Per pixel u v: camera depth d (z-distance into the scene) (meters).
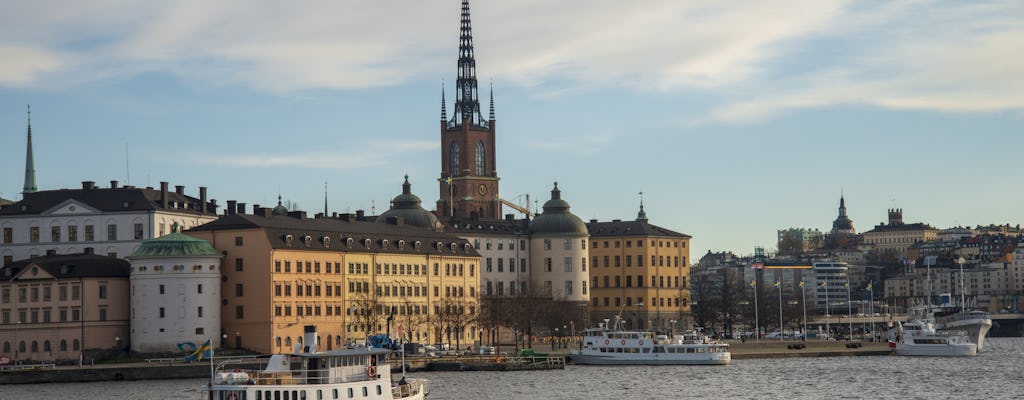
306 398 173.38
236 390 172.38
